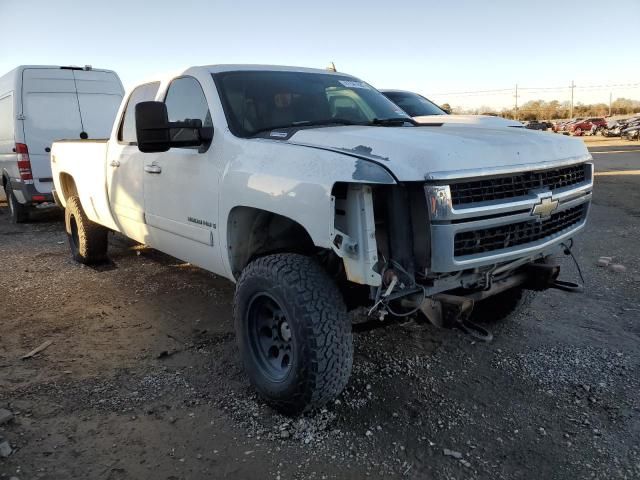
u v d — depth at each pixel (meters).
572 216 3.71
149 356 4.07
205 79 4.10
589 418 3.17
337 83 4.59
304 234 3.56
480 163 2.92
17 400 3.41
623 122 44.72
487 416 3.21
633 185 13.77
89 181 5.84
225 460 2.82
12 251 7.66
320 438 3.01
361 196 2.80
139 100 4.96
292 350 3.05
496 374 3.72
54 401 3.40
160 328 4.62
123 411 3.29
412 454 2.87
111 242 7.89
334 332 2.98
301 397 3.04
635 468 2.73
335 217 2.94
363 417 3.21
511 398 3.41
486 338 3.06
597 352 4.02
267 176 3.22
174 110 4.41
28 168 9.45
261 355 3.37
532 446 2.93
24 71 9.42
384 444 2.95
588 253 6.86
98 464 2.79
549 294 5.29
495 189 3.00
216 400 3.42
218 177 3.67
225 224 3.64
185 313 4.95
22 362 3.97
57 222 10.32
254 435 3.04
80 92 9.96
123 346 4.26
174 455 2.87
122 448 2.92
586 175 3.80
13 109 9.36
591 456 2.83
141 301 5.30
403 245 2.89
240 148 3.56
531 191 3.16
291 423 3.15
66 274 6.31
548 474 2.70
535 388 3.53
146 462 2.81
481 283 3.31
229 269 3.78
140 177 4.69
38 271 6.47
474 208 2.85
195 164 3.92
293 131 3.53
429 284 2.97
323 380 2.98
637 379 3.60
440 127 3.87
